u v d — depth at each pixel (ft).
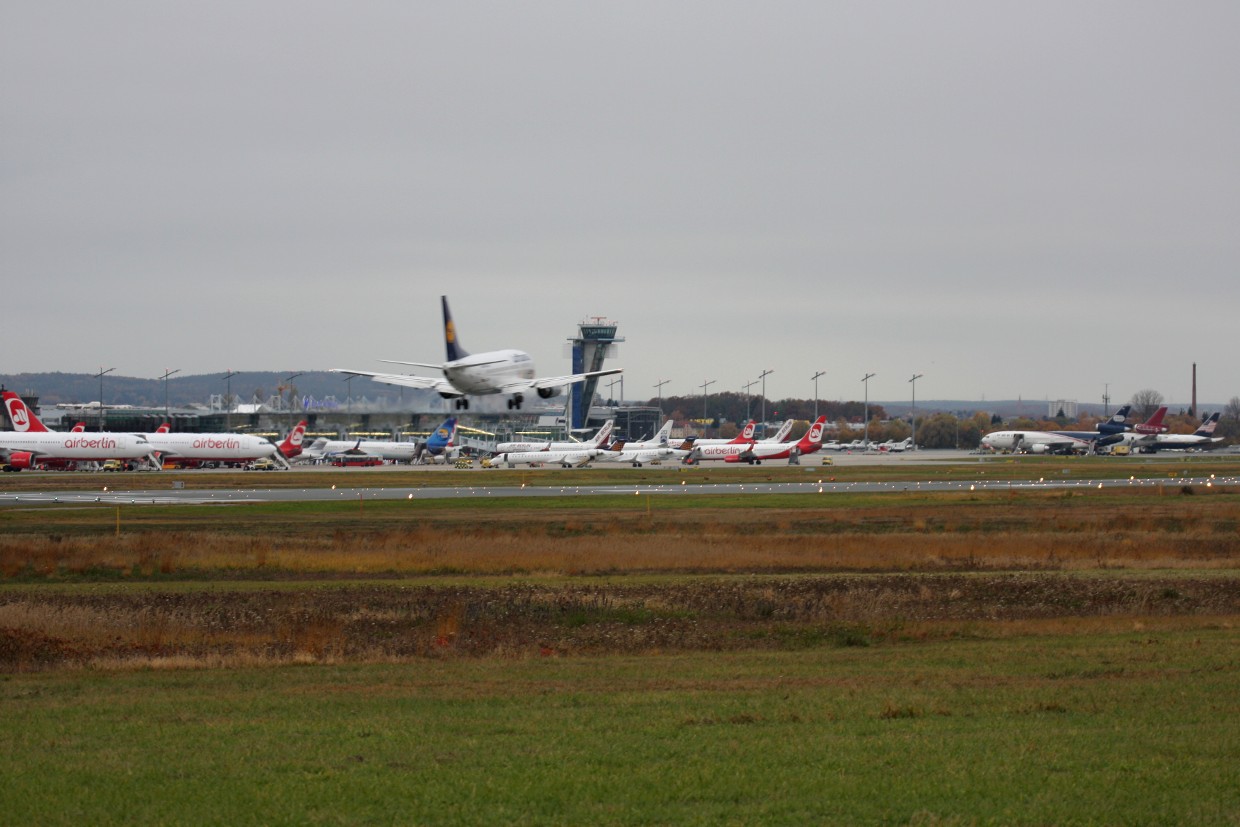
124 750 119.96
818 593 264.93
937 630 225.97
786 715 135.23
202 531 407.85
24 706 148.77
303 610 244.01
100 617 233.96
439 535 386.52
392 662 193.16
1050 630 221.46
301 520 454.40
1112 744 118.93
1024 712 135.95
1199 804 98.78
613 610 247.91
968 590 268.62
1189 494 608.60
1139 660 176.45
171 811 97.76
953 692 150.00
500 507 524.11
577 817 95.91
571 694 152.76
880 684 158.40
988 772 108.47
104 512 492.13
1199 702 141.18
